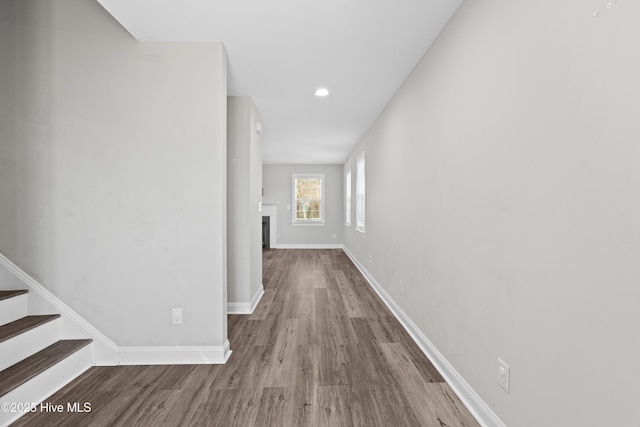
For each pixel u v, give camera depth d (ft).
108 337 8.03
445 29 7.38
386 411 6.12
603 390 3.44
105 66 7.94
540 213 4.34
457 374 6.79
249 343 9.30
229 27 7.41
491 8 5.48
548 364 4.23
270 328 10.50
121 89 7.96
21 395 6.01
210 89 8.04
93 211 7.95
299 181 31.48
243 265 11.99
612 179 3.30
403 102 10.69
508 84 5.03
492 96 5.47
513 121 4.91
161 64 8.00
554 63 4.06
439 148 7.75
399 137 11.18
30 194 7.88
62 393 6.72
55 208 7.89
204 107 8.04
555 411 4.12
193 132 8.03
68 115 7.89
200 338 8.11
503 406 5.22
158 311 8.07
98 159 7.93
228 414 6.03
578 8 3.69
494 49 5.40
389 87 11.12
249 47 8.32
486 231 5.68
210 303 8.11
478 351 5.97
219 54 8.05
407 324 10.30
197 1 6.48
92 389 6.88
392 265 12.25
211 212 8.07
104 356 8.00
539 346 4.39
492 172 5.49
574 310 3.80
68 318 7.87
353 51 8.57
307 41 8.06
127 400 6.48
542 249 4.32
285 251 29.32
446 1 6.51
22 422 5.77
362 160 19.43
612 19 3.28
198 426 5.69
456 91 6.82
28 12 7.89
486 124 5.66
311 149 23.00
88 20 7.92
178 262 8.07
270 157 26.76
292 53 8.67
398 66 9.48
